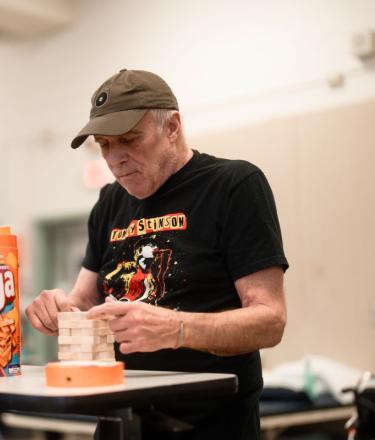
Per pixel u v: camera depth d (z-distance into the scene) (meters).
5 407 1.19
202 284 1.69
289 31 4.68
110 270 1.85
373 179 4.29
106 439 1.31
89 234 2.00
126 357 1.70
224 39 5.01
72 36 5.95
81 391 1.17
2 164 6.49
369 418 2.18
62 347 1.46
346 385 3.63
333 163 4.45
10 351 1.50
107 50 5.71
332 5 4.48
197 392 1.30
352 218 4.38
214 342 1.50
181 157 1.79
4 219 6.49
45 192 6.20
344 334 4.40
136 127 1.70
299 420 3.30
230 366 1.66
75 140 1.69
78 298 1.94
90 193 5.87
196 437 1.60
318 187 4.52
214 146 5.00
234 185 1.70
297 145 4.61
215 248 1.70
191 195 1.75
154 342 1.43
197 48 5.15
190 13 5.20
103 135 1.64
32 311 1.76
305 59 4.60
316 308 4.53
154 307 1.46
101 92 1.72
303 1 4.61
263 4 4.80
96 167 5.81
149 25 5.43
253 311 1.57
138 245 1.79
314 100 4.56
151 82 1.74
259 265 1.63
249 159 4.83
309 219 4.56
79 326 1.44
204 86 5.10
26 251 6.31
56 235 6.18
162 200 1.78
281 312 1.62
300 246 4.60
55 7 5.81
